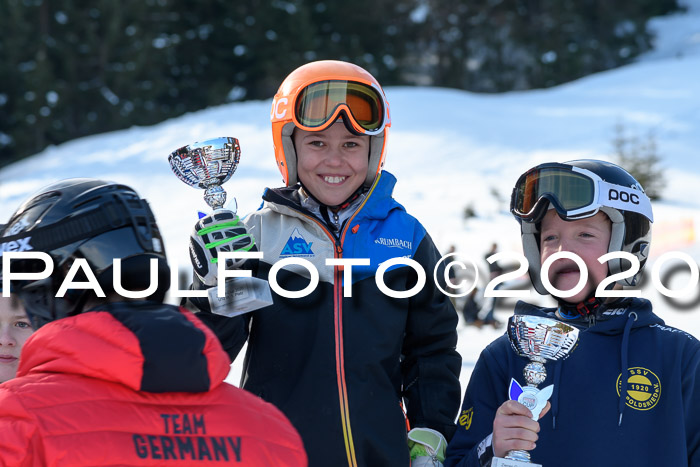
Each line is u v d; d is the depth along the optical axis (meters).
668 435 4.46
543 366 4.53
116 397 2.96
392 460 4.78
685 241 34.25
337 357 4.82
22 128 90.38
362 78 5.04
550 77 110.38
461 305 21.94
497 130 65.00
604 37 117.31
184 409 3.06
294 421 4.76
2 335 3.49
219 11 100.69
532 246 5.01
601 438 4.52
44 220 3.11
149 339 2.94
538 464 4.38
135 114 93.94
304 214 5.04
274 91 100.56
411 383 5.25
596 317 4.77
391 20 110.50
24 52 93.06
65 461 2.82
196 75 102.25
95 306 3.14
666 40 134.12
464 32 113.62
